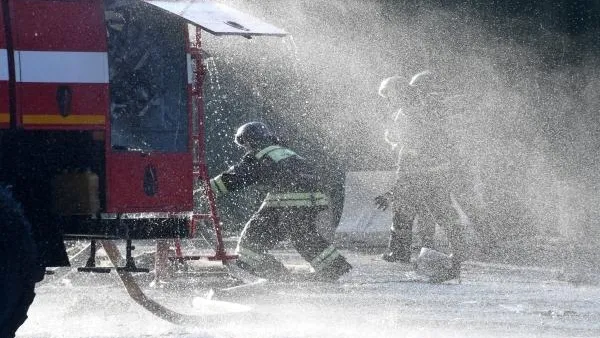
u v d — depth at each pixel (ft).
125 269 73.61
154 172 72.18
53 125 68.59
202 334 76.69
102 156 69.97
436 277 114.01
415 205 122.11
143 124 72.49
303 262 136.67
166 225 72.95
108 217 71.51
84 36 69.36
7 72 67.67
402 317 84.99
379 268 129.59
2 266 61.93
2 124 67.62
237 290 95.45
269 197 108.37
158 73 73.26
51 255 68.49
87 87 69.31
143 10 72.84
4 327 62.18
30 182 68.08
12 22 67.92
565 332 77.77
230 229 167.94
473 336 76.23
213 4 74.84
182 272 101.50
